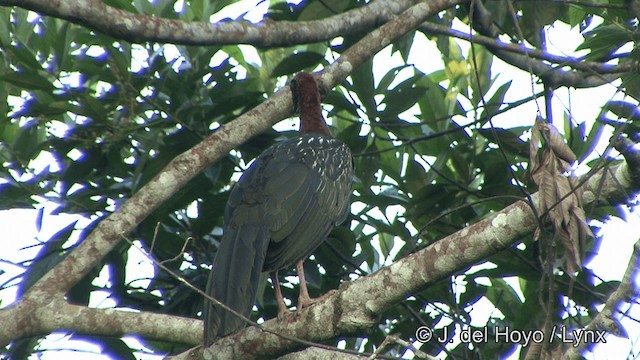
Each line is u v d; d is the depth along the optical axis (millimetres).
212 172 11195
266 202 9328
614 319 7973
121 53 11133
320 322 7793
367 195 11953
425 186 11750
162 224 11703
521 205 7223
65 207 11883
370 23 11820
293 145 10312
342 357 8969
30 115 11188
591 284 11523
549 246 7215
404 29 11586
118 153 11906
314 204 9789
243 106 11867
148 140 11977
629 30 11242
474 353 11055
